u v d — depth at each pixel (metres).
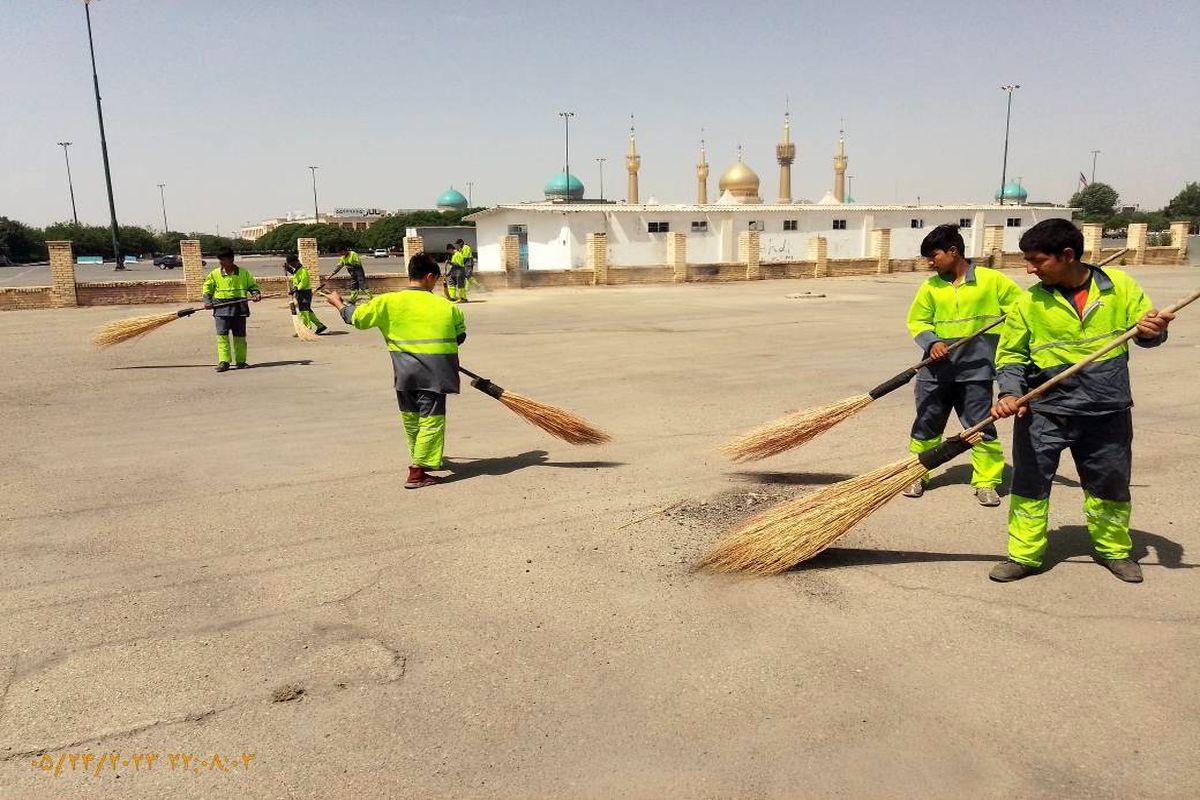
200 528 5.32
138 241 93.56
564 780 2.85
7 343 15.30
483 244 40.97
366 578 4.52
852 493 4.42
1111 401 4.11
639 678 3.47
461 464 6.74
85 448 7.39
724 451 6.02
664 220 39.03
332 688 3.44
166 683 3.48
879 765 2.91
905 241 43.16
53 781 2.89
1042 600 4.11
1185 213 92.00
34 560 4.81
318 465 6.76
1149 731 3.06
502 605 4.17
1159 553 4.66
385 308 6.00
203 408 9.14
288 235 99.00
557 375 11.14
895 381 5.55
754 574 4.43
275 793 2.82
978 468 5.62
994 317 5.47
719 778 2.85
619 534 5.12
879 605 4.11
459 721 3.20
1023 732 3.07
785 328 16.48
